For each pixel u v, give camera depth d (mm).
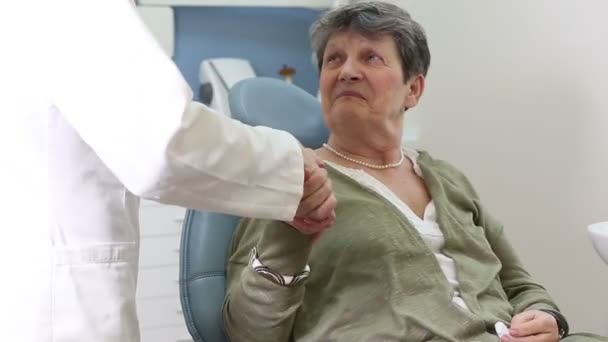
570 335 1304
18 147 802
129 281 851
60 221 810
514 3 1812
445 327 1174
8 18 789
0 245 805
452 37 1965
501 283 1457
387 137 1369
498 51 1859
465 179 1502
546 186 1770
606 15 1603
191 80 2262
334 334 1189
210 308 1287
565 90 1712
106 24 708
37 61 761
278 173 793
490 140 1892
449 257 1310
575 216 1707
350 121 1340
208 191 737
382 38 1343
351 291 1211
